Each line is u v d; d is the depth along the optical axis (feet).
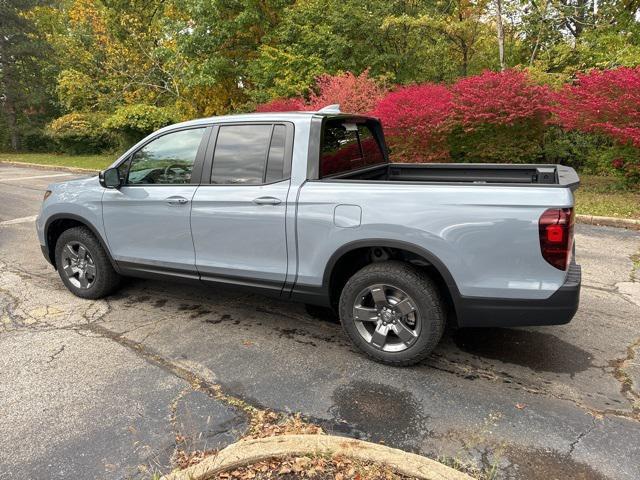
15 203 33.83
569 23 50.96
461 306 10.07
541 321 9.70
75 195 14.65
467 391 10.10
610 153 31.65
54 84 87.61
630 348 11.91
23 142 90.07
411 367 11.10
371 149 14.89
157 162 13.38
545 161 40.86
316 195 10.93
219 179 12.39
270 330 13.12
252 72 52.75
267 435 8.63
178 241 13.03
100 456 8.21
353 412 9.37
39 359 11.55
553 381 10.47
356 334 11.30
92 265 15.10
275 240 11.56
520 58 51.24
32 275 18.01
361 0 47.91
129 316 14.10
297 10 50.60
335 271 11.31
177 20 58.85
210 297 15.56
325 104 38.88
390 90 46.98
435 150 34.47
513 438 8.59
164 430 8.87
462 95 33.45
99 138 75.97
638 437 8.60
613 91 28.32
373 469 7.39
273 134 11.81
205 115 61.11
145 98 69.21
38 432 8.86
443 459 8.04
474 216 9.61
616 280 16.75
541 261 9.34
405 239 10.12
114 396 9.97
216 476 7.37
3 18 85.51
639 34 46.50
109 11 69.21
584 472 7.76
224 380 10.58
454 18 52.60
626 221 24.45
